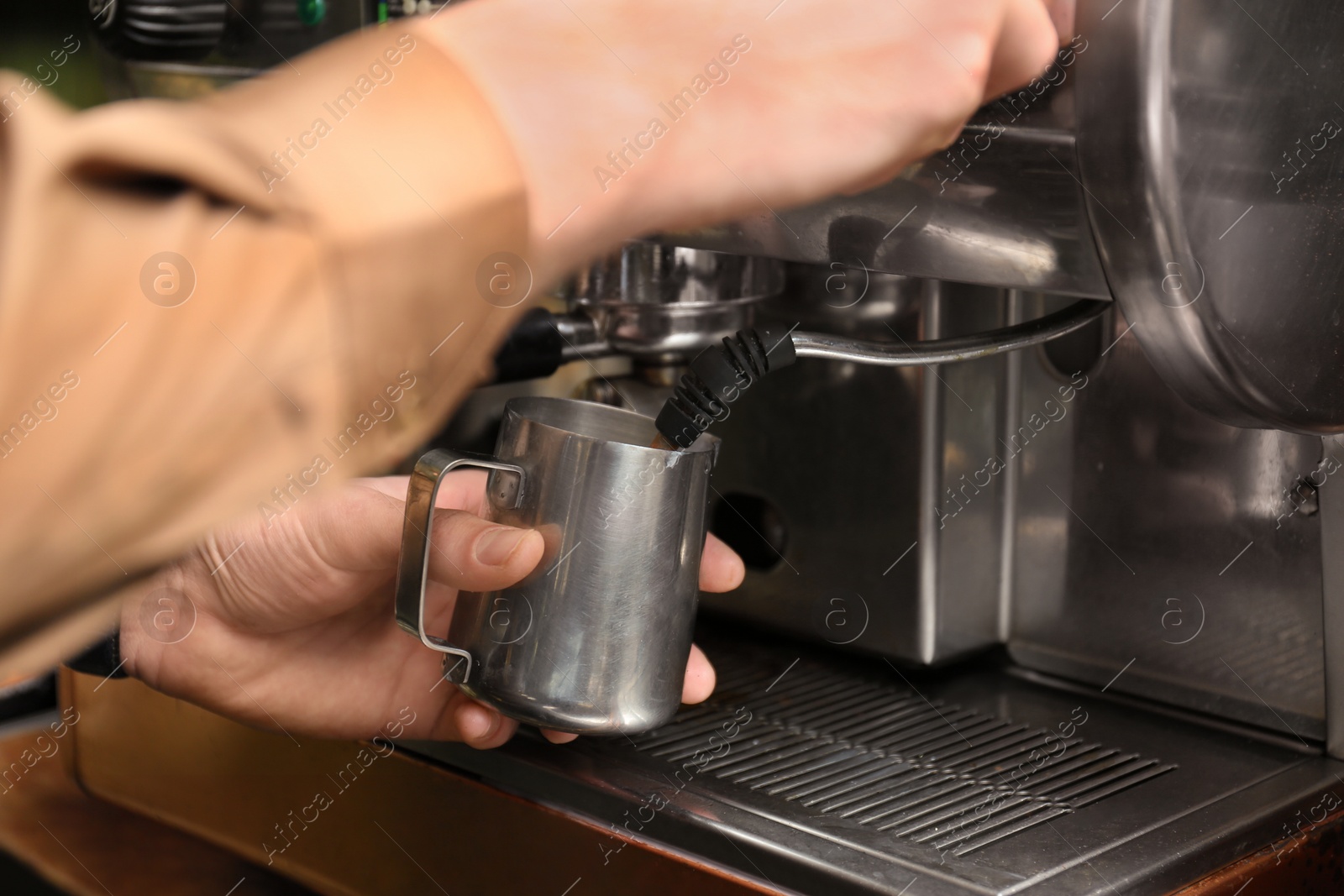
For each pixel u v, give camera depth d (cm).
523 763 56
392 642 59
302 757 62
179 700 67
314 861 63
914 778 57
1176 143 41
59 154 16
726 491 77
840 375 70
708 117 25
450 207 19
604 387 69
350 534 54
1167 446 65
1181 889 48
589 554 47
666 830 52
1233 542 63
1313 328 47
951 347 51
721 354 46
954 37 31
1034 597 72
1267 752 61
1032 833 51
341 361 19
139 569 18
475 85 20
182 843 71
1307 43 44
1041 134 43
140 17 70
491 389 74
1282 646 62
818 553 73
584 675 48
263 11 69
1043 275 48
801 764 59
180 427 17
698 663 57
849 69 28
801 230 53
